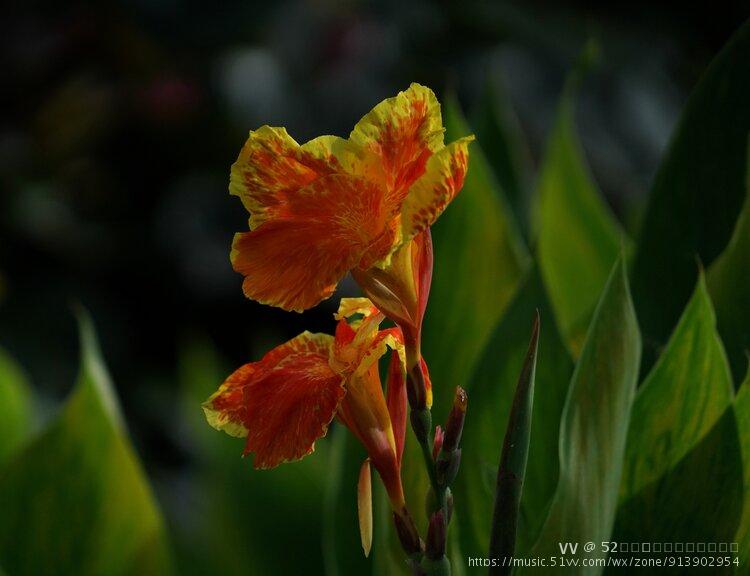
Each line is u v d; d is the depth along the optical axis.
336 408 0.81
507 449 0.82
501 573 0.83
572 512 0.92
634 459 0.99
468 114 2.55
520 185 1.50
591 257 1.35
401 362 0.84
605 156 2.54
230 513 1.26
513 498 0.82
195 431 1.34
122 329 2.66
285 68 2.62
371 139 0.80
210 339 2.70
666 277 1.13
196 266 2.66
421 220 0.79
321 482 1.27
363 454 1.14
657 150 2.57
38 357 2.52
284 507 1.25
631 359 0.91
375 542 1.12
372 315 0.83
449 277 1.21
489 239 1.21
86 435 1.21
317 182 0.80
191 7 2.64
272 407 0.83
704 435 0.98
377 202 0.80
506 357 1.11
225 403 0.84
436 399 1.17
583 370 0.91
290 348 0.85
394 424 0.84
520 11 2.65
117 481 1.21
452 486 1.10
